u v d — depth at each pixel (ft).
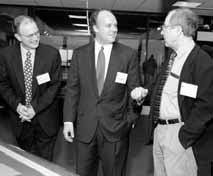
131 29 26.86
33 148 7.72
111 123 6.32
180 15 5.38
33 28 6.82
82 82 6.42
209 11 21.90
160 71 6.14
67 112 6.53
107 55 6.40
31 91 7.17
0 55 7.30
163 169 6.15
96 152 6.66
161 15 24.23
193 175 5.64
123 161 6.68
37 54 7.18
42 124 7.37
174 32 5.45
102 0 20.11
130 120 6.51
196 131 5.14
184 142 5.32
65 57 24.25
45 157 7.64
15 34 7.16
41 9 23.61
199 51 5.36
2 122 17.47
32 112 7.07
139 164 11.44
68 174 3.02
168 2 19.93
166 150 5.61
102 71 6.33
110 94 6.28
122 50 6.40
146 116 18.21
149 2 20.22
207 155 5.57
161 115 5.77
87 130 6.39
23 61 7.16
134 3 20.81
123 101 6.52
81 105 6.51
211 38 21.54
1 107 19.47
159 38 24.71
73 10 23.65
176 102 5.52
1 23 22.82
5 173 2.93
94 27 6.33
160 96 5.84
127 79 6.41
